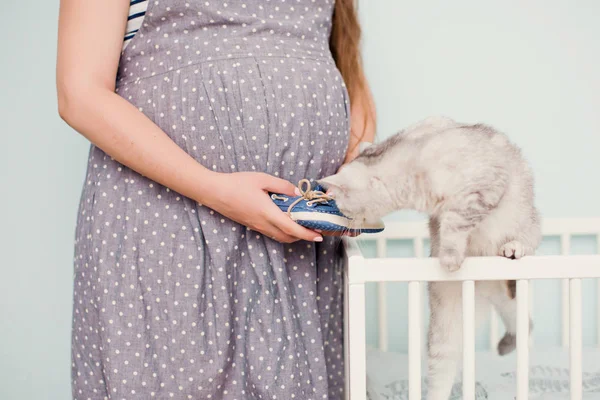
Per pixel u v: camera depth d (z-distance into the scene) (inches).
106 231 31.9
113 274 31.6
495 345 54.7
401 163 36.1
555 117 56.0
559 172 56.4
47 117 54.8
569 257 32.7
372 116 42.4
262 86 31.7
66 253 56.2
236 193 29.6
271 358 31.8
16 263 56.1
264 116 31.7
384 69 55.4
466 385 33.1
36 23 54.1
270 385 31.6
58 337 57.2
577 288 33.1
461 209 34.8
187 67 31.6
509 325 44.5
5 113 54.6
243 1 32.9
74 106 29.5
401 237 54.0
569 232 53.4
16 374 57.4
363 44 54.3
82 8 30.5
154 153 29.4
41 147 55.1
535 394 45.6
